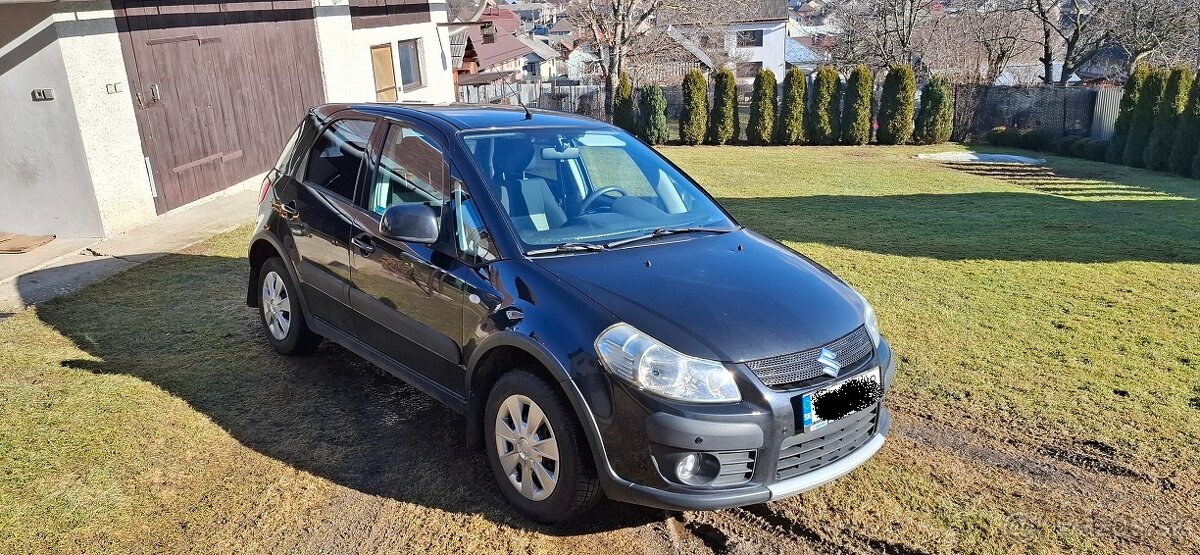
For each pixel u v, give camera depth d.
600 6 33.12
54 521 3.17
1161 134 19.36
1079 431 4.25
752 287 3.40
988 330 5.88
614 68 32.78
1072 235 9.79
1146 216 11.80
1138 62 33.56
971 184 15.90
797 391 3.00
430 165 3.96
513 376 3.26
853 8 42.41
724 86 24.22
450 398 3.67
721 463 2.94
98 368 4.68
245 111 10.14
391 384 4.65
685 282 3.37
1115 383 4.89
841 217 10.85
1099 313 6.34
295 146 4.95
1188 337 5.77
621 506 3.49
